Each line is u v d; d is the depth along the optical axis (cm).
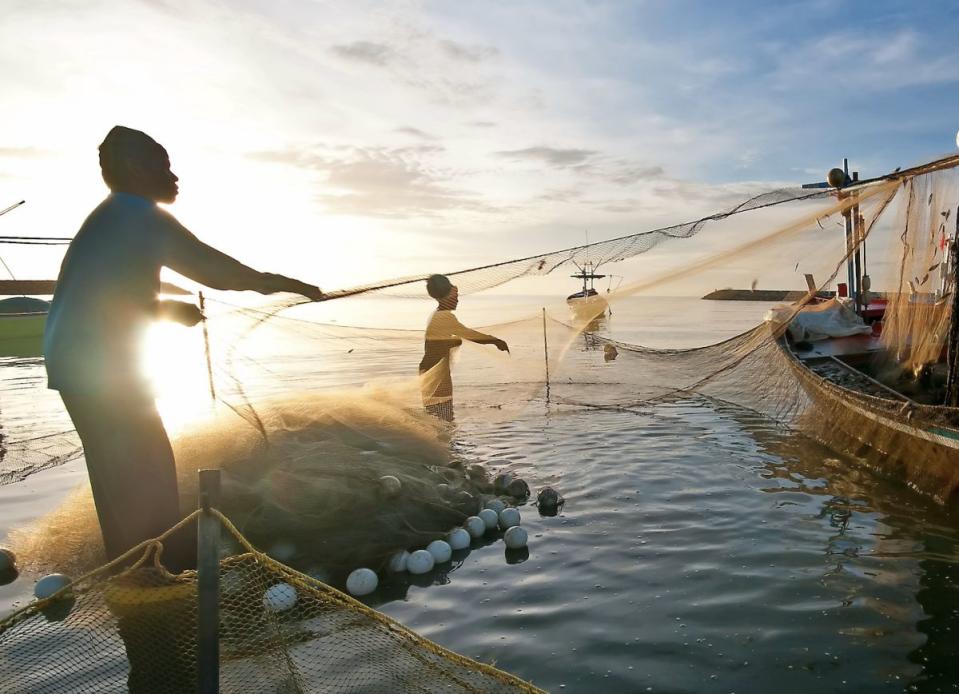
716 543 535
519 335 1027
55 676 321
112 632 317
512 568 499
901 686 338
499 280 623
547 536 563
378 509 529
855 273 1127
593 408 1155
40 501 738
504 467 786
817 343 1083
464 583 475
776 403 1134
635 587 458
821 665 358
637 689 337
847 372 930
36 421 1250
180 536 327
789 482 704
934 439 613
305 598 393
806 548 521
